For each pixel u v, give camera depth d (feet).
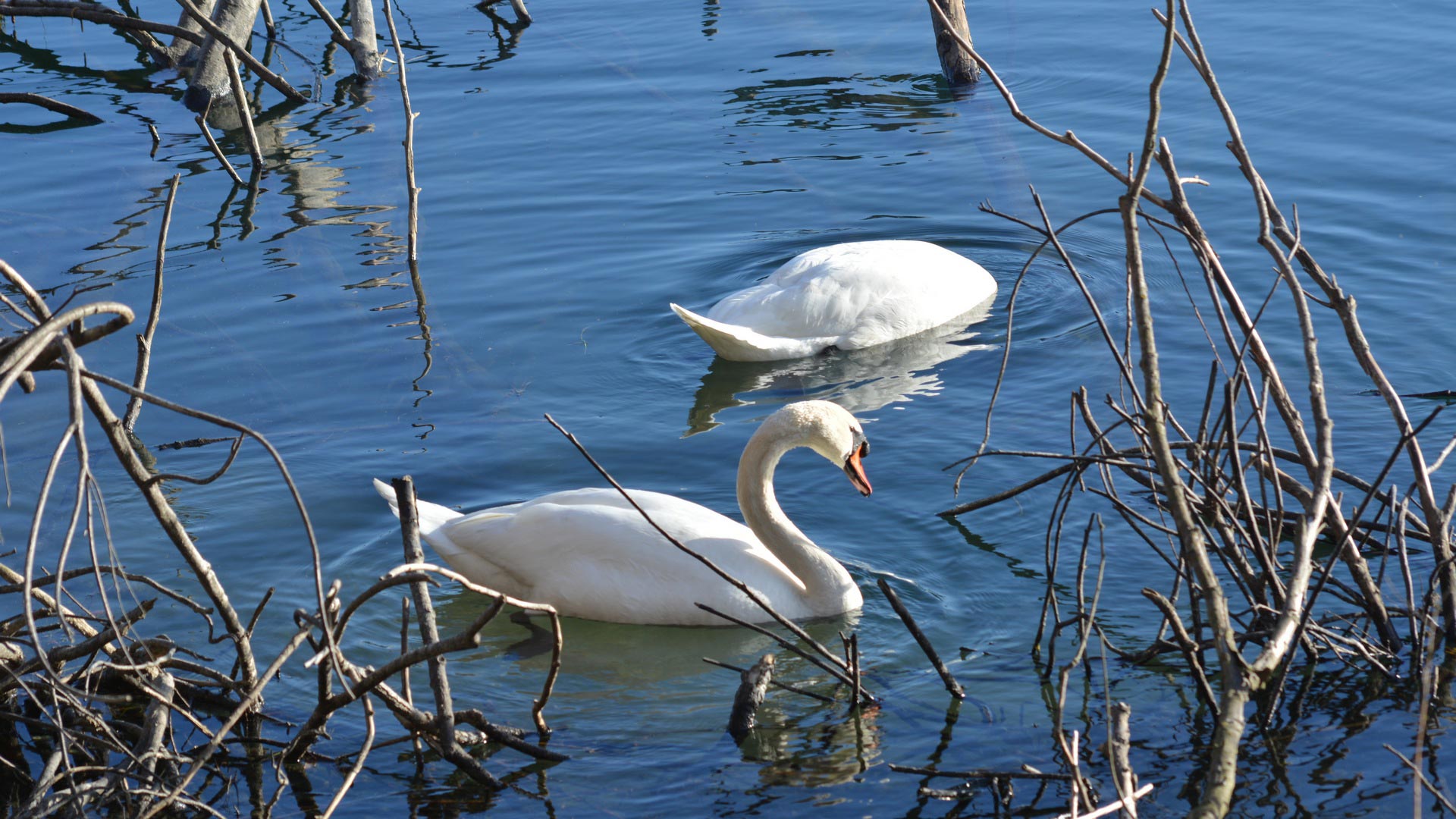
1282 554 25.53
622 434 31.94
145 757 18.94
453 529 26.21
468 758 19.94
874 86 54.80
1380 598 21.95
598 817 19.36
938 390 33.53
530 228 43.37
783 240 42.01
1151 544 22.20
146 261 41.47
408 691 20.63
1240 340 34.17
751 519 25.76
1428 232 38.47
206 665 23.44
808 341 36.14
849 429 26.17
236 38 58.80
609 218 43.86
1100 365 33.81
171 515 18.81
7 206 46.09
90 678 22.22
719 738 21.30
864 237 42.32
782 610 25.07
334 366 35.19
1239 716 17.52
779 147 49.08
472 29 64.39
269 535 27.66
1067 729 20.97
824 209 43.93
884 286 36.96
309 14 68.49
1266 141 45.34
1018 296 38.73
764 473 25.66
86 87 59.57
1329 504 21.07
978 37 57.72
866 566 26.58
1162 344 34.45
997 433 30.91
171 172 49.11
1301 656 22.33
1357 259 37.37
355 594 25.66
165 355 35.94
